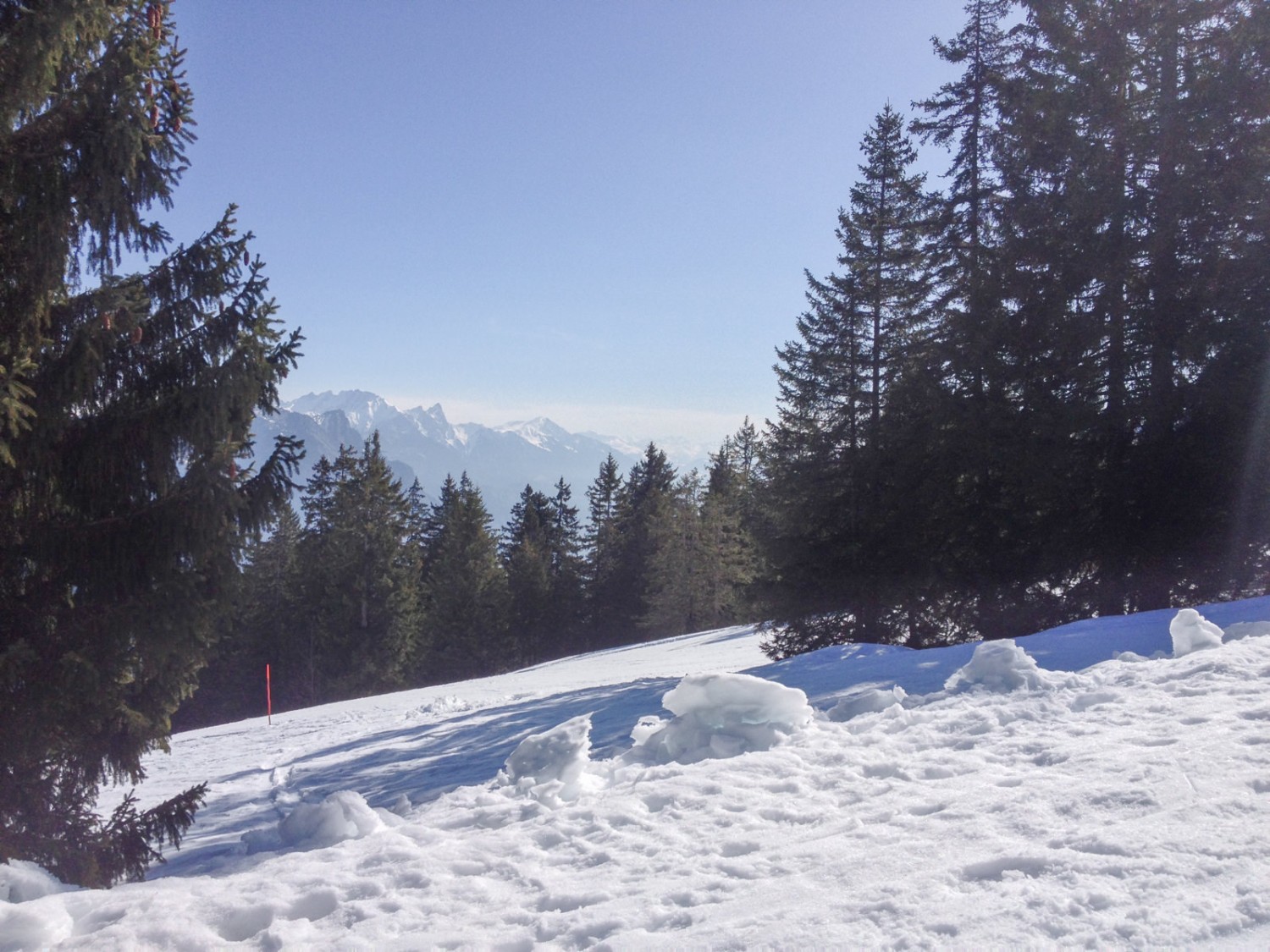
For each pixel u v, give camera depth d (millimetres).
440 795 7230
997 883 3045
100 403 6559
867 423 21406
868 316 22047
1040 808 3758
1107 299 15055
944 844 3527
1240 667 6031
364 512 47625
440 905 3633
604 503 68125
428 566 70125
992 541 16812
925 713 6145
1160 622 9984
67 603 6484
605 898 3502
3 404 5234
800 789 4742
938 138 20922
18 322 6078
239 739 16391
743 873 3562
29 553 6246
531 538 71125
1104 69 15547
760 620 21812
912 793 4375
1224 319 13805
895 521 19469
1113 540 14914
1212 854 2984
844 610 20453
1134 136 15000
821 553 20609
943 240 21047
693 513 53844
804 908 3068
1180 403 14164
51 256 6078
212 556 6645
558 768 5816
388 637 46781
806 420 22109
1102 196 14727
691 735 6352
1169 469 14234
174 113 6727
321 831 5473
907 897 3020
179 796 6734
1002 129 18375
